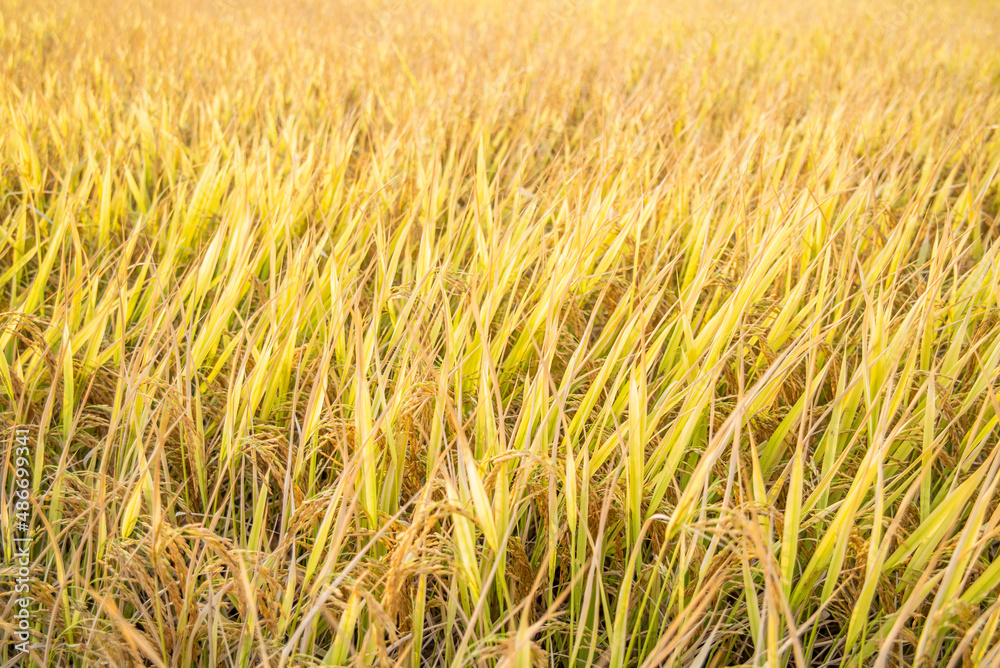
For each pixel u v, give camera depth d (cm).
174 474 226
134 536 197
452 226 295
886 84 582
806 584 173
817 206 269
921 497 183
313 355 252
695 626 164
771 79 649
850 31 934
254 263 260
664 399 199
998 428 219
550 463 161
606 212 292
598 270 281
